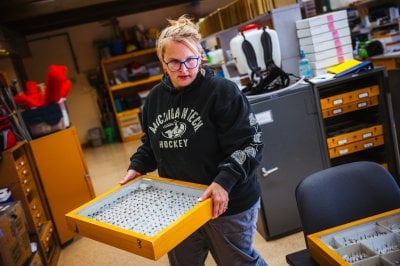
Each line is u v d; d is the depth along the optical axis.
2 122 2.89
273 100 2.46
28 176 3.11
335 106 2.57
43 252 2.88
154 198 1.43
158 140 1.53
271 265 2.39
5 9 5.40
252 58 2.61
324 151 2.60
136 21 8.52
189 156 1.44
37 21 6.55
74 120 8.48
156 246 1.05
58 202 3.35
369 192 1.41
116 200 1.49
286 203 2.62
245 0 3.11
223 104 1.37
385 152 2.75
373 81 2.68
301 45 2.86
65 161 3.42
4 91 3.11
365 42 4.65
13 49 5.37
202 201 1.22
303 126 2.54
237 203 1.45
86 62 8.37
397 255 1.06
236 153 1.32
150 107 1.58
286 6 2.82
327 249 1.07
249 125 1.37
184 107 1.44
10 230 2.29
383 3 5.03
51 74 3.25
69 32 8.20
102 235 1.25
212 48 4.91
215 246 1.55
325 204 1.38
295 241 2.60
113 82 8.10
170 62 1.36
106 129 8.34
